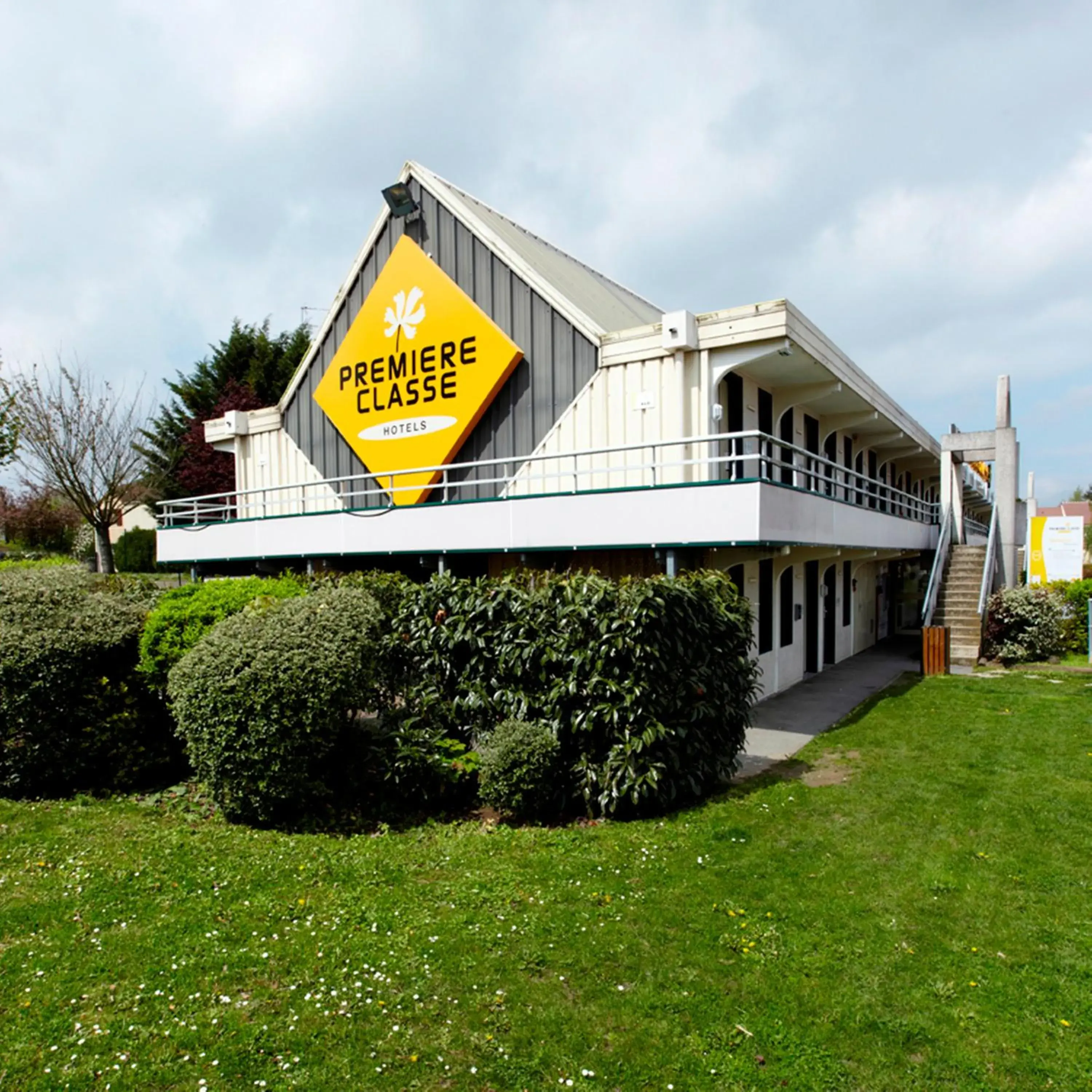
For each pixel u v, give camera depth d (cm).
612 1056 332
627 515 944
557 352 1188
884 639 2081
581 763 636
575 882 500
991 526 1733
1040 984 383
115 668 738
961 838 571
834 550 1252
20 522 3238
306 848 564
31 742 693
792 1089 314
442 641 702
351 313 1511
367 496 1466
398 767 639
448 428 1308
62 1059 327
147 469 2836
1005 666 1448
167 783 738
